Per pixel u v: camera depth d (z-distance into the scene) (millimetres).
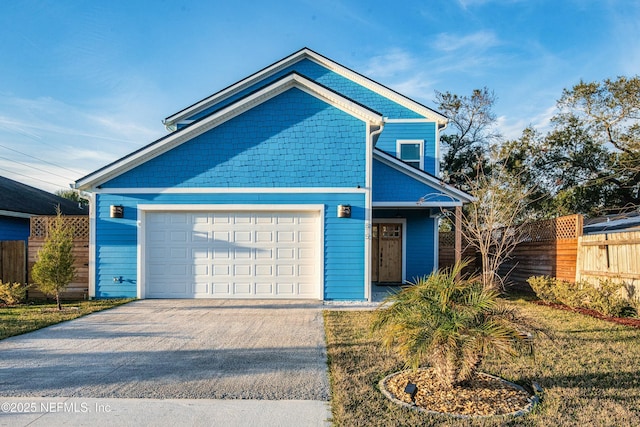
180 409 4320
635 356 6188
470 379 4855
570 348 6637
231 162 11547
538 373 5414
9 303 10891
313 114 11555
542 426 3928
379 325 5254
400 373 5359
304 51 16422
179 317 9062
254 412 4258
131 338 7246
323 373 5445
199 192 11508
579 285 10625
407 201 12930
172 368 5621
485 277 10398
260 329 7941
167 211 11586
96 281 11453
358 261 11359
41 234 12078
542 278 11695
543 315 9547
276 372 5469
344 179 11492
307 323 8469
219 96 15984
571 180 25141
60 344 6844
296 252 11531
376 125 11555
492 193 11492
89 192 11539
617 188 24016
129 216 11492
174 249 11570
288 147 11555
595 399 4562
